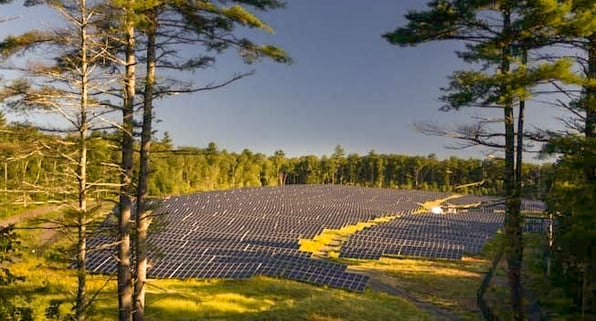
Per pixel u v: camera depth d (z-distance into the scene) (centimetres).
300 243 4512
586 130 1568
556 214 1769
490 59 1567
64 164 1336
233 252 3606
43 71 1227
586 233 1367
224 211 6053
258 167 12075
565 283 2564
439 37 1695
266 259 3394
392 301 2802
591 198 1358
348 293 2911
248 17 1253
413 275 3628
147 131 1375
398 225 5900
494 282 3441
